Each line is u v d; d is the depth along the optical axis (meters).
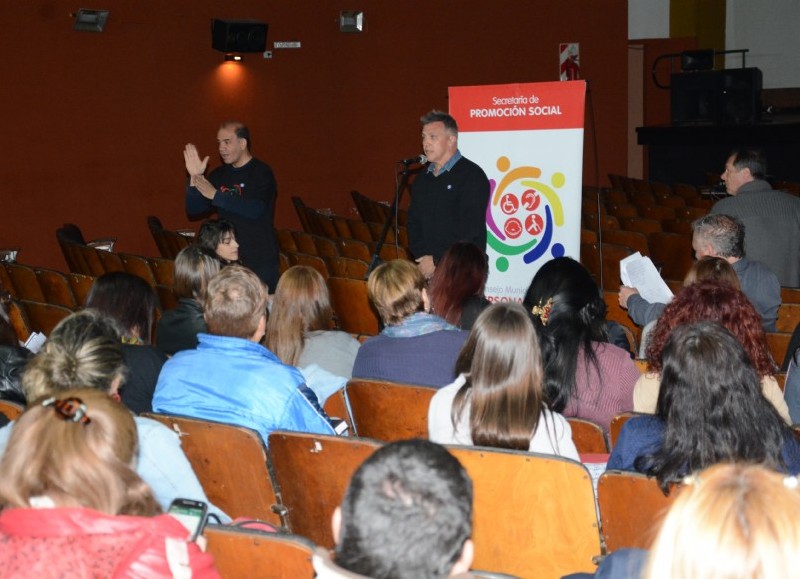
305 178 10.17
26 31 8.37
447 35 10.90
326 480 2.57
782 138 11.98
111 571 1.54
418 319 3.32
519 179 5.45
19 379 2.96
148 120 9.08
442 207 5.16
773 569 1.09
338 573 1.32
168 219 9.29
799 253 5.32
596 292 3.11
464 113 5.53
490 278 5.60
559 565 2.38
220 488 2.74
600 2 11.72
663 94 15.19
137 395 3.05
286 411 2.74
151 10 8.99
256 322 2.83
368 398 3.12
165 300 5.67
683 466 2.19
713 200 9.71
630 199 10.24
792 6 15.58
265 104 9.80
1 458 1.65
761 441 2.19
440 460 1.40
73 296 5.71
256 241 6.26
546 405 2.57
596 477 2.53
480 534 2.42
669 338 2.32
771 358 2.90
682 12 15.24
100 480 1.59
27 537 1.54
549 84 5.32
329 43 10.18
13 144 8.40
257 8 9.64
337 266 6.17
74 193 8.74
